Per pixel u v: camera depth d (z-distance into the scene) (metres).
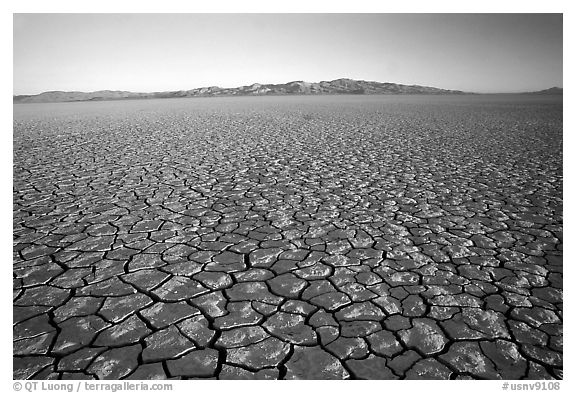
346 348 2.02
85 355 1.95
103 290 2.53
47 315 2.26
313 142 8.99
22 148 8.17
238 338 2.09
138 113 22.31
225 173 5.81
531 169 6.04
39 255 3.01
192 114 20.38
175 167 6.22
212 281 2.66
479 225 3.71
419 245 3.25
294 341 2.07
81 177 5.51
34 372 1.84
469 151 7.69
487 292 2.54
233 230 3.56
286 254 3.07
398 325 2.20
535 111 21.06
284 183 5.23
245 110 23.94
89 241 3.28
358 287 2.59
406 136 10.03
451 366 1.91
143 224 3.68
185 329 2.16
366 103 34.53
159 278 2.69
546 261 2.97
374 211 4.10
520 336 2.12
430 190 4.90
